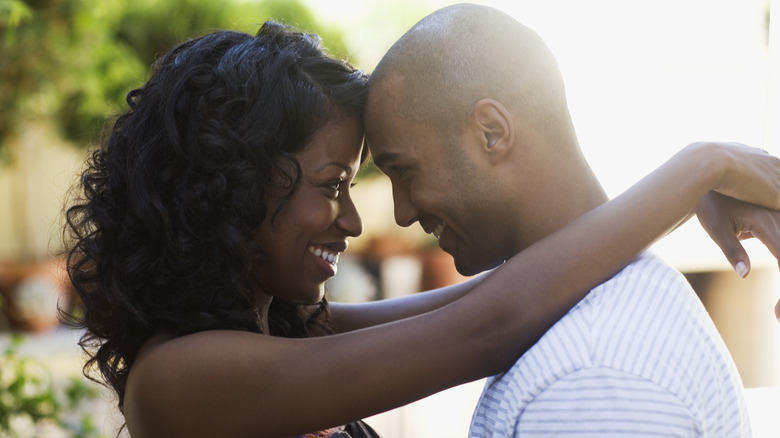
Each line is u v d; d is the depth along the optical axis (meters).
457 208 1.33
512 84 1.28
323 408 1.20
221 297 1.30
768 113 1.68
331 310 1.69
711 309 3.40
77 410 3.39
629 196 1.24
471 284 1.70
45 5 4.59
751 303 3.31
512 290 1.20
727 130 3.38
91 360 1.56
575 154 1.33
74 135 5.59
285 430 1.22
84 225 1.41
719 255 3.60
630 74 3.53
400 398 1.20
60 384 4.12
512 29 1.30
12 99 4.90
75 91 5.12
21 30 4.49
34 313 7.41
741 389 1.29
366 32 7.19
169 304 1.31
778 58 1.67
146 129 1.34
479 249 1.37
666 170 1.26
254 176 1.27
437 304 1.69
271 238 1.32
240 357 1.21
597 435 1.10
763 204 1.32
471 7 1.33
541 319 1.19
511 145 1.28
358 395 1.19
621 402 1.10
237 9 6.13
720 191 1.30
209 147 1.25
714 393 1.17
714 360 1.22
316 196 1.33
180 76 1.32
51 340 7.00
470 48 1.28
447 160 1.31
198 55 1.34
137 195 1.30
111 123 1.50
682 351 1.15
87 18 4.73
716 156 1.27
